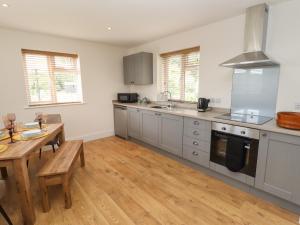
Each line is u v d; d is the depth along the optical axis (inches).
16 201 80.6
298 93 86.1
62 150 96.9
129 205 77.9
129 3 86.1
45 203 73.3
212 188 90.8
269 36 92.4
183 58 141.0
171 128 121.9
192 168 113.0
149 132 142.1
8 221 64.3
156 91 164.2
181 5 89.1
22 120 132.7
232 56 108.2
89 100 165.2
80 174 104.7
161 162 121.6
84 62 158.2
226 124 89.4
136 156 131.7
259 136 77.8
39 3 84.5
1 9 90.4
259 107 99.9
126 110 164.9
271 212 73.7
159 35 142.2
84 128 165.3
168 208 76.0
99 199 82.0
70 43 149.2
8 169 112.7
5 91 124.5
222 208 76.0
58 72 149.1
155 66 161.3
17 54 126.6
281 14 87.6
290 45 86.5
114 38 149.9
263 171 78.4
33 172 108.6
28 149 68.3
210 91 122.3
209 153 100.1
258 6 87.9
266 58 81.7
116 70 180.4
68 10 92.8
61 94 152.9
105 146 152.9
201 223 67.9
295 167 69.3
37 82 139.8
